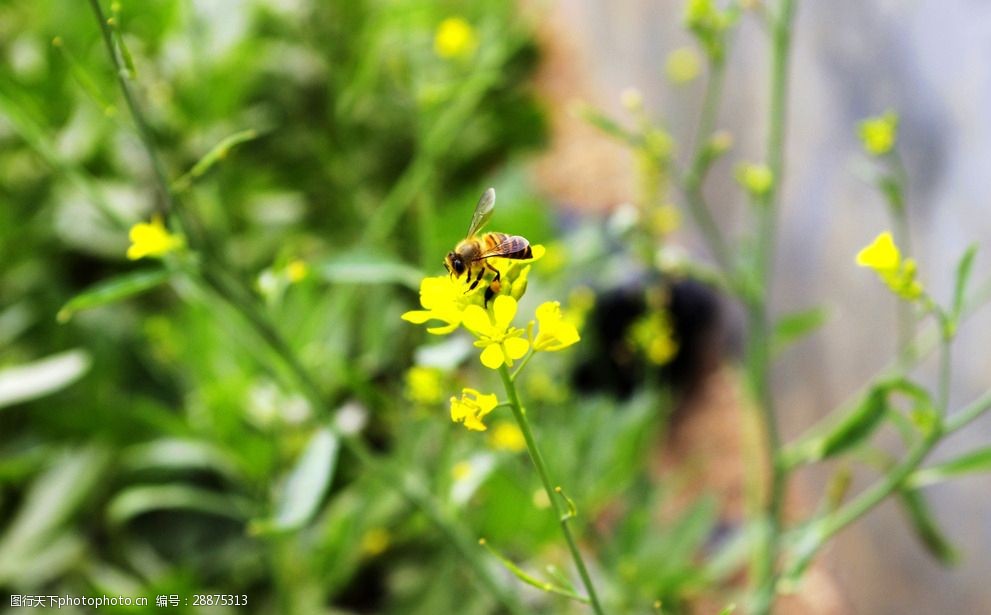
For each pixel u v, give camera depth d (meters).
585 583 0.30
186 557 0.49
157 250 0.33
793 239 0.57
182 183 0.34
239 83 0.55
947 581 0.42
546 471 0.29
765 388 0.39
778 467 0.38
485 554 0.41
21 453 0.50
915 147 0.42
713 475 0.59
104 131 0.51
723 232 0.70
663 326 0.56
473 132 0.78
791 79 0.55
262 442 0.41
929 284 0.42
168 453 0.43
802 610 0.51
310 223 0.66
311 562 0.42
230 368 0.42
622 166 0.91
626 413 0.45
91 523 0.49
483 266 0.29
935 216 0.41
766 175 0.39
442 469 0.39
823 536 0.35
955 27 0.40
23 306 0.55
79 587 0.45
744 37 0.62
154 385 0.53
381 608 0.48
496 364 0.28
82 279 0.58
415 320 0.28
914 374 0.43
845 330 0.50
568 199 0.89
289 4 0.65
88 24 0.48
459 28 0.43
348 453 0.50
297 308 0.42
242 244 0.59
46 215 0.55
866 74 0.45
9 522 0.49
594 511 0.44
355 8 0.68
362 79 0.57
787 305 0.59
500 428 0.38
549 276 0.49
